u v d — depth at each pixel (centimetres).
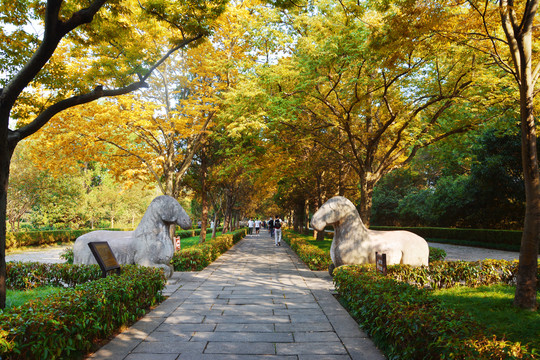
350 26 928
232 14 1332
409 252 835
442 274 745
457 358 263
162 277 667
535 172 576
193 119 1448
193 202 4134
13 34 617
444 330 301
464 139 1397
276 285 840
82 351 399
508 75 1048
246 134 1266
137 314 549
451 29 739
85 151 1391
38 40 643
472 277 753
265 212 6475
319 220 843
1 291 494
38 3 595
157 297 652
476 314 536
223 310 601
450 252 1869
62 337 344
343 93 1120
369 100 1241
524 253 577
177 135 1562
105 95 607
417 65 1073
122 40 733
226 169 1487
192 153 1567
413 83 1225
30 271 757
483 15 661
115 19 684
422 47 895
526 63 579
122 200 3641
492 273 766
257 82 1206
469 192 2342
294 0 684
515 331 460
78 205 2959
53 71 670
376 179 1256
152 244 850
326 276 981
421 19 684
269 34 1224
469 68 1041
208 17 705
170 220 869
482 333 289
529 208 578
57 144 1333
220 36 1454
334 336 462
